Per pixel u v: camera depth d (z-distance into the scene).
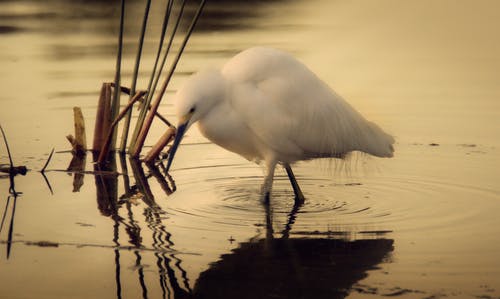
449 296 7.74
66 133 14.61
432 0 28.38
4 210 10.59
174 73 18.62
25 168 12.42
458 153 13.29
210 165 13.07
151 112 13.52
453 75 18.45
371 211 10.52
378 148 11.28
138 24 25.27
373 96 16.75
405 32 23.39
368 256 8.82
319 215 10.41
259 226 9.93
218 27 24.72
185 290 7.99
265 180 11.04
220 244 9.26
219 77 10.76
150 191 11.54
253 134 10.93
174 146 10.62
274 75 10.73
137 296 7.87
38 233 9.67
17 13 27.53
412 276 8.26
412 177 12.11
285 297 7.78
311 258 8.80
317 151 11.07
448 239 9.34
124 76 18.61
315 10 27.72
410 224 9.95
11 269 8.60
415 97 16.67
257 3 29.56
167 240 9.40
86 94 17.14
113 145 13.95
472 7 26.64
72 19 26.34
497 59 19.89
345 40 22.39
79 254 8.98
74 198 11.16
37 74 18.98
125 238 9.48
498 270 8.39
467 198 10.98
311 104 10.78
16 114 15.67
